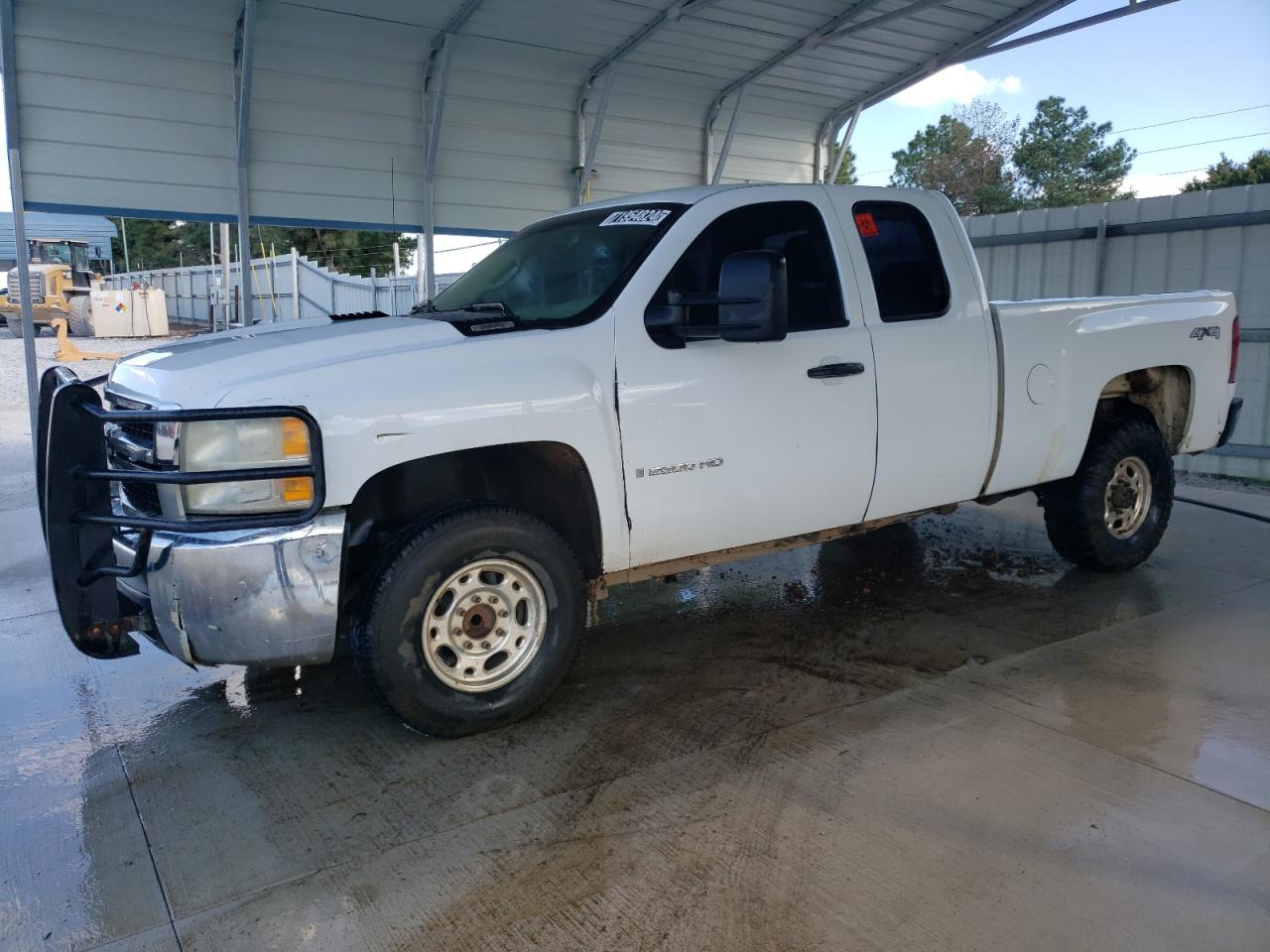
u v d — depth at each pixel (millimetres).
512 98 9414
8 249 34531
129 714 4043
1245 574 5680
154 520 3289
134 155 7746
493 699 3691
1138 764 3426
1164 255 9016
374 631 3459
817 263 4375
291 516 3297
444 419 3453
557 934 2588
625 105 10055
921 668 4363
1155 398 5789
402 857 2955
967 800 3201
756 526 4223
